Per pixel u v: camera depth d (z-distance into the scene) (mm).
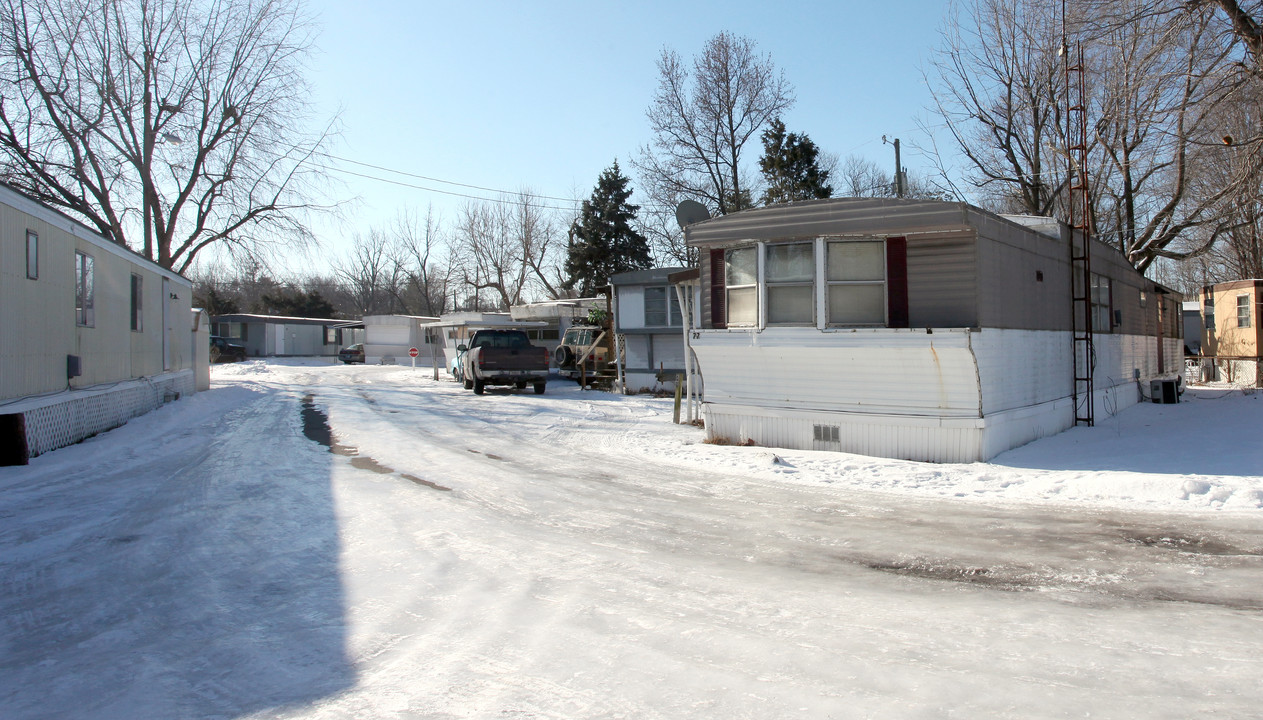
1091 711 3262
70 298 12352
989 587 5117
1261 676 3590
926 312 10242
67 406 11688
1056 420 12711
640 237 45156
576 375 27938
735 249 11453
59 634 4426
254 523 6969
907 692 3484
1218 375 25812
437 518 7172
